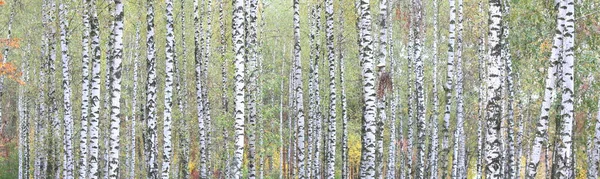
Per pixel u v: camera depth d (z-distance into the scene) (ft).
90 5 55.83
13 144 146.20
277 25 136.15
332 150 77.20
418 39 85.46
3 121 157.07
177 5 100.07
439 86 119.55
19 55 115.34
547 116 50.60
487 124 43.19
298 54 73.56
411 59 109.81
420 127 85.20
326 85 120.57
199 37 86.58
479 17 86.07
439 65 113.29
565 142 44.57
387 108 124.98
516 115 89.66
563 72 44.86
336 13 94.22
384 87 51.75
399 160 122.52
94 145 50.42
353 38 96.68
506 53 70.79
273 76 83.61
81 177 67.15
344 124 89.66
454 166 88.07
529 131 90.22
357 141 137.28
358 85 105.29
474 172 131.13
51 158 88.58
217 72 97.09
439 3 104.99
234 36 52.11
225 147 78.74
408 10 99.14
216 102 94.17
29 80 123.13
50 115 91.61
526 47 57.72
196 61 80.38
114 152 46.91
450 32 77.41
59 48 100.58
